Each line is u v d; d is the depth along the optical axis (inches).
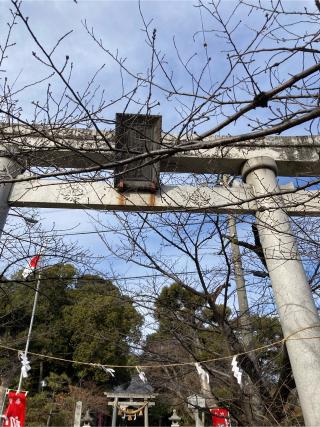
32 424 721.0
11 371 601.3
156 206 240.4
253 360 259.0
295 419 231.9
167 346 316.8
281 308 207.5
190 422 681.0
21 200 235.9
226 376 249.3
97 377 808.3
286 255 216.2
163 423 881.5
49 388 809.5
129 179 237.8
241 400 236.1
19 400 369.7
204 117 128.6
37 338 627.2
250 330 276.7
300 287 208.2
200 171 267.0
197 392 279.6
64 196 238.2
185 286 258.4
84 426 609.0
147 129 152.6
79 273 286.7
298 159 262.1
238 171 268.1
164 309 309.4
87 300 619.2
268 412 225.6
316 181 131.6
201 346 282.4
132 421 906.1
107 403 804.6
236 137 109.7
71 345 733.9
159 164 238.7
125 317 595.5
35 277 257.3
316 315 201.2
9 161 182.9
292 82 102.3
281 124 105.6
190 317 301.0
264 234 226.5
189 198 235.8
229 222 284.8
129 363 736.3
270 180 244.7
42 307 612.4
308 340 191.6
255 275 281.4
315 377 182.7
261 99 105.0
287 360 237.9
